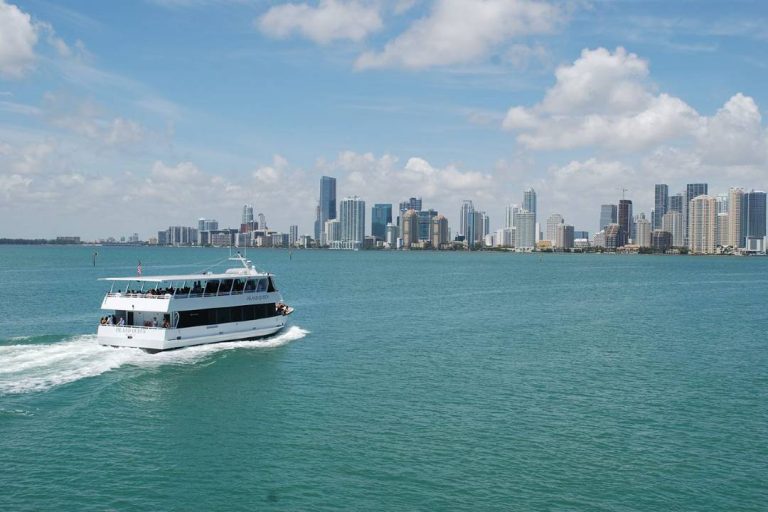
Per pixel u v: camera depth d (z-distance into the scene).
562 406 50.78
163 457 40.00
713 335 86.75
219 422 46.53
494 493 35.62
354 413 48.69
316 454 40.62
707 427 46.06
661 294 156.00
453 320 100.25
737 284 195.75
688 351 74.19
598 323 98.81
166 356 65.94
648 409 50.19
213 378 58.66
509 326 94.06
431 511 33.62
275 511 33.50
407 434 44.12
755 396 54.09
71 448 41.25
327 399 52.31
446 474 37.88
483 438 43.47
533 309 118.25
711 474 38.22
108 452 40.69
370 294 146.00
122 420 46.72
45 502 34.00
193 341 69.56
